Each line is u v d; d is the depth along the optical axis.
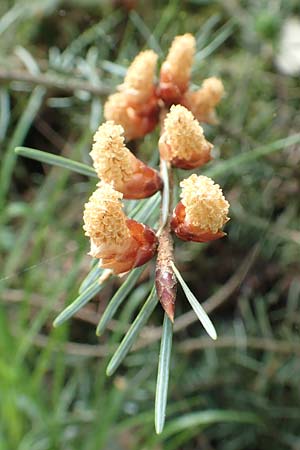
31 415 0.36
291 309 0.38
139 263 0.20
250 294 0.39
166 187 0.21
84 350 0.39
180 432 0.41
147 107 0.24
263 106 0.41
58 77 0.37
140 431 0.40
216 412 0.36
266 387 0.39
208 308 0.37
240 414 0.37
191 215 0.20
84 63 0.38
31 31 0.46
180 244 0.39
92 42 0.45
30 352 0.42
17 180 0.47
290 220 0.39
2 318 0.35
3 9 0.47
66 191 0.43
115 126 0.21
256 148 0.35
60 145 0.45
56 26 0.46
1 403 0.35
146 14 0.44
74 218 0.43
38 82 0.35
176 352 0.40
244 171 0.37
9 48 0.46
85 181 0.43
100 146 0.21
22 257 0.43
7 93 0.37
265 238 0.39
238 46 0.43
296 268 0.39
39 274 0.42
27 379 0.36
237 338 0.37
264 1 0.41
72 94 0.41
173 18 0.43
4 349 0.34
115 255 0.20
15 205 0.39
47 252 0.43
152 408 0.41
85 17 0.45
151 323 0.42
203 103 0.24
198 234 0.20
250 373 0.40
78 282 0.37
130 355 0.40
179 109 0.21
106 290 0.41
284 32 0.41
